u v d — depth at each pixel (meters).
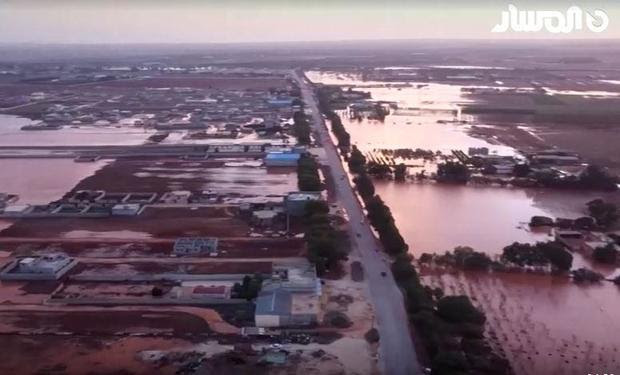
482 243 76.00
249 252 72.38
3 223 83.44
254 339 52.53
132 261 69.81
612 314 57.16
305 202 84.81
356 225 81.75
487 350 49.97
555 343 51.66
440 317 54.22
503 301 59.88
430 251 73.12
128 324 55.03
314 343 51.75
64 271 66.50
